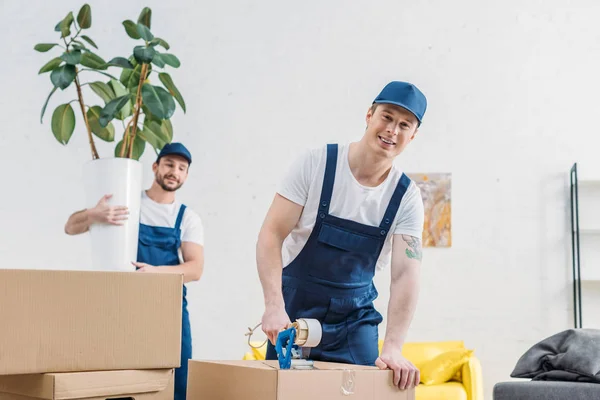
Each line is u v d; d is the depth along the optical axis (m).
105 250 2.41
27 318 1.38
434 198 4.93
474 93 5.00
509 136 4.94
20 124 5.04
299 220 2.03
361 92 5.08
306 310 2.03
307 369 1.47
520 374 3.14
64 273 1.43
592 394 2.80
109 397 1.46
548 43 4.99
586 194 4.80
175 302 1.55
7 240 4.94
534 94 4.96
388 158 1.90
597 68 4.93
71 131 3.17
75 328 1.43
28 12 5.15
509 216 4.88
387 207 1.99
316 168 1.97
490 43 5.03
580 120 4.90
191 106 5.15
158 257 2.98
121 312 1.48
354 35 5.12
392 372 1.58
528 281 4.81
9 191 4.98
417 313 4.87
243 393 1.48
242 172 5.09
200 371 1.66
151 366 1.51
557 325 4.75
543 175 4.88
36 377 1.41
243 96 5.14
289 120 5.10
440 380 4.15
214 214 5.06
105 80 5.05
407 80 5.05
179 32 5.21
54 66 3.04
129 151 2.89
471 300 4.84
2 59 5.10
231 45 5.19
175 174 3.09
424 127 5.00
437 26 5.07
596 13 4.97
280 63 5.15
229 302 4.98
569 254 4.79
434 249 4.90
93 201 2.44
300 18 5.18
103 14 5.18
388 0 5.12
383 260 2.12
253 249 5.02
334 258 2.00
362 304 2.04
